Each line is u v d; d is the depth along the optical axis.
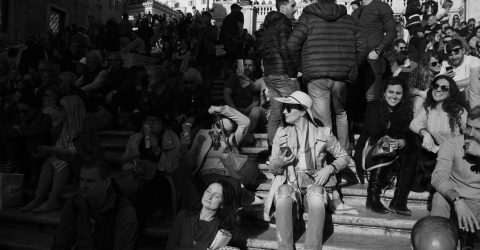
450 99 4.37
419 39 8.77
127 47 14.01
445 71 6.02
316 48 4.93
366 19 6.19
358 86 6.27
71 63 11.84
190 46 13.17
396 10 27.28
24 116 6.51
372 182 4.49
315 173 4.24
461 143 3.53
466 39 9.83
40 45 11.62
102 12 26.55
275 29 5.45
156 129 5.10
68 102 6.02
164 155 4.89
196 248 3.72
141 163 4.72
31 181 6.40
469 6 19.12
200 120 5.86
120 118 7.57
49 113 6.30
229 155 4.83
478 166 3.42
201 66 11.23
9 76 11.23
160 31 16.12
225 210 3.88
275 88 5.48
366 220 4.17
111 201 3.78
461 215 3.25
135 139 5.18
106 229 3.79
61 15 20.66
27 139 6.31
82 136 5.84
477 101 5.28
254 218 4.52
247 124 4.89
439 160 3.59
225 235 3.78
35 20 18.55
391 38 5.83
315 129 4.35
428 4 11.28
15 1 17.31
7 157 7.54
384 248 3.77
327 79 4.96
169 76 7.52
